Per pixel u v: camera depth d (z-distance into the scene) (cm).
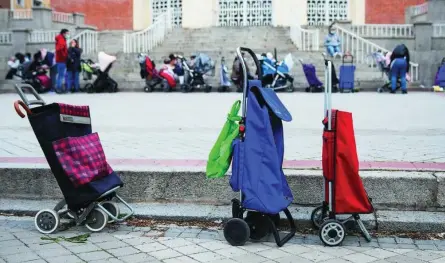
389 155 612
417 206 498
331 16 3020
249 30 2581
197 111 1160
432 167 536
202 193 529
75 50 1872
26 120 1027
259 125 425
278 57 2169
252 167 423
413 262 397
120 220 476
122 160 592
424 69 2208
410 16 2817
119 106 1306
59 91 1867
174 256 409
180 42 2498
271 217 454
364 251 421
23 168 551
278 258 405
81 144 459
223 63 1878
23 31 2505
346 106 1259
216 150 439
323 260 400
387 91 1834
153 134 807
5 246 429
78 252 416
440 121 957
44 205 533
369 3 2992
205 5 2964
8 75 2214
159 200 536
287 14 2942
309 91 1839
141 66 1905
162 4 3158
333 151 432
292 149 660
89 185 454
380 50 2117
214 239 452
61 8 3183
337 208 433
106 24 3181
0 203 539
